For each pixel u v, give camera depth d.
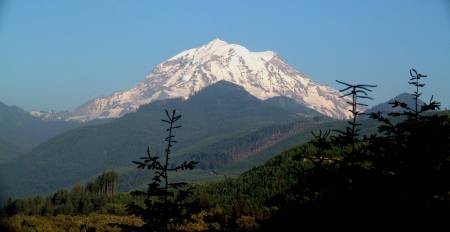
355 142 20.31
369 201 19.59
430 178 18.92
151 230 20.41
